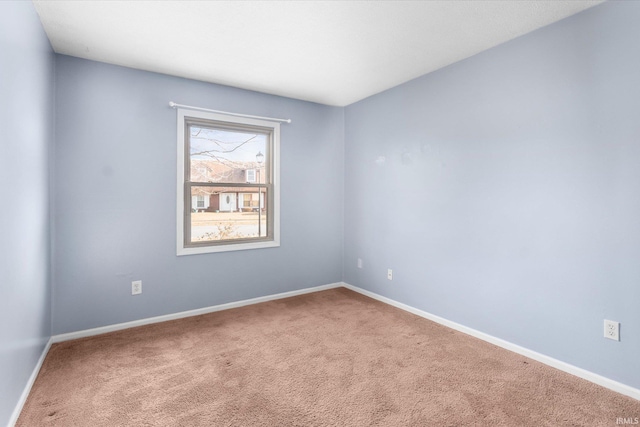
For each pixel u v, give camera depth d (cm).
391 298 345
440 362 221
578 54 201
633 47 180
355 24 214
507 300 241
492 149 249
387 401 178
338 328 280
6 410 149
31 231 190
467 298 269
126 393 185
